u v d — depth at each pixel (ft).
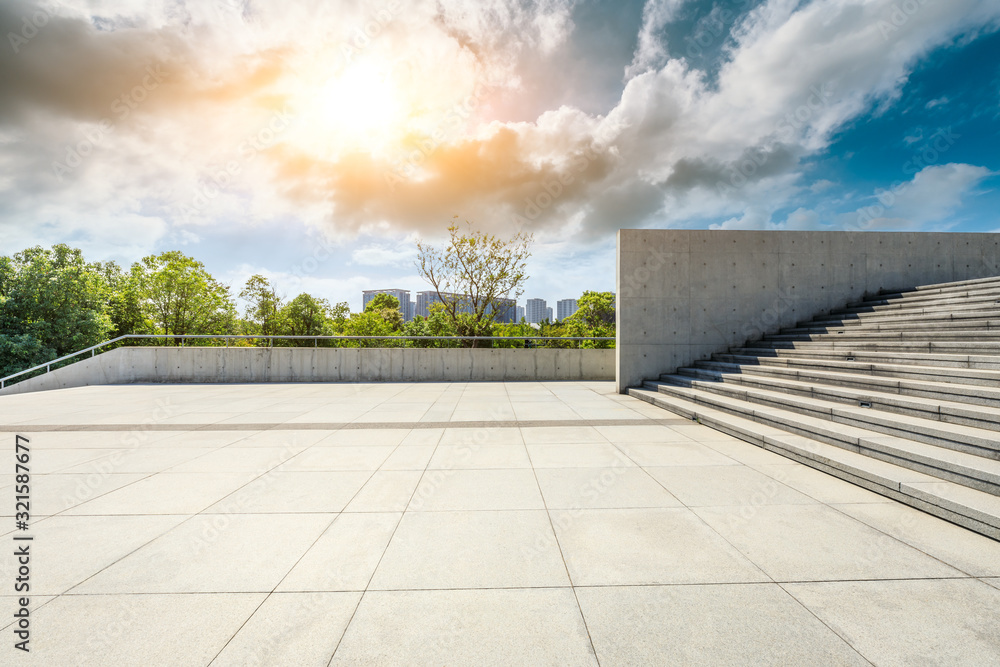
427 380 46.14
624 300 35.91
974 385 16.85
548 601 7.66
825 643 6.53
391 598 7.75
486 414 26.07
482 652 6.40
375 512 11.60
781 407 21.50
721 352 35.86
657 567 8.79
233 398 33.37
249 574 8.52
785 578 8.34
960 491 11.27
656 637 6.70
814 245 35.88
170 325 89.30
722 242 36.01
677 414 25.76
